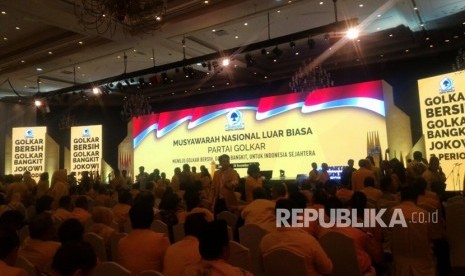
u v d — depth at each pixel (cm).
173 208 501
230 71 1420
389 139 1191
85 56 1112
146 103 1513
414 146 1215
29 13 816
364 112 1219
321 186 628
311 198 502
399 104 1329
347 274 329
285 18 945
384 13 950
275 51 927
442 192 613
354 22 771
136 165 1691
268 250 293
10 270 228
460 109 1052
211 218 448
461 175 1041
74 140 1708
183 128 1588
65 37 998
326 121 1280
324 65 1368
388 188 569
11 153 1638
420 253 352
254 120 1427
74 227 312
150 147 1664
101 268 243
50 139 1731
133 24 672
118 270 234
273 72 1472
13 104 1669
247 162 1427
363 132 1215
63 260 191
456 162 1053
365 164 760
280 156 1359
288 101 1362
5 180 1053
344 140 1243
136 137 1706
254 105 1435
